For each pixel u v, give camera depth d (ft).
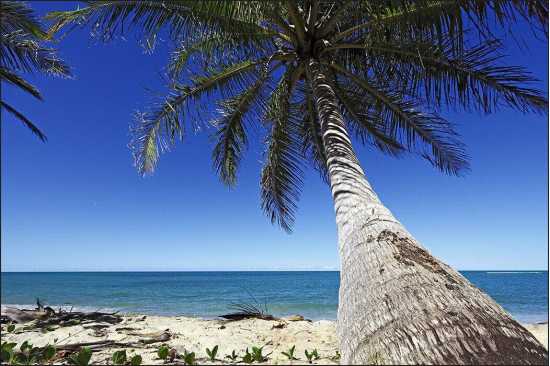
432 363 6.05
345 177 13.17
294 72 22.11
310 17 20.02
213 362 9.93
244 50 19.22
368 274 8.55
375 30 17.85
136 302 64.13
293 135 26.63
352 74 22.25
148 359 10.27
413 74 19.97
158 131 24.06
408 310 7.09
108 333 14.26
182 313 45.29
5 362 9.72
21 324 16.70
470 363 5.99
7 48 24.70
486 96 18.92
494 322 6.93
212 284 134.92
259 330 15.72
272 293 86.22
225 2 14.20
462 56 18.25
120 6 15.79
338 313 8.98
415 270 8.17
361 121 25.22
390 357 6.38
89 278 225.97
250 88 24.39
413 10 16.25
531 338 6.96
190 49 20.54
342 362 7.47
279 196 28.35
